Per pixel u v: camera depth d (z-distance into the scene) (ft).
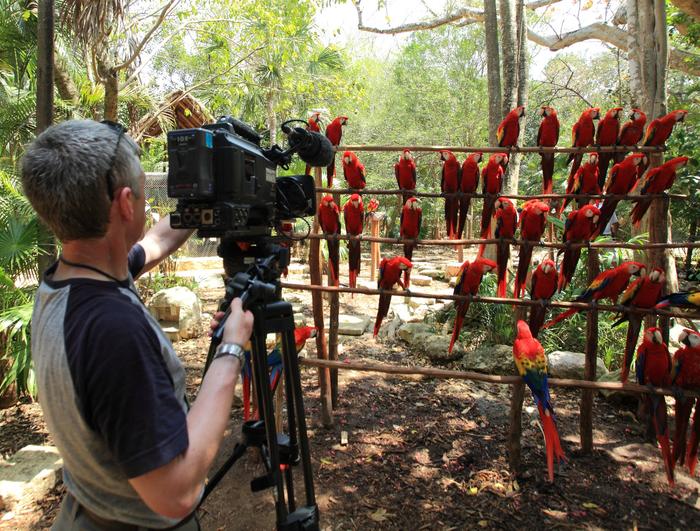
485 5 18.94
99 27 14.96
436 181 46.96
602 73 44.98
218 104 27.58
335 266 10.32
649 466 9.36
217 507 8.35
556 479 8.95
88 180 3.05
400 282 9.35
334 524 7.87
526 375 8.29
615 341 14.34
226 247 5.16
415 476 9.11
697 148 21.26
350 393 12.69
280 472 4.54
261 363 4.42
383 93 55.77
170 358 3.57
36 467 8.93
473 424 11.01
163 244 5.22
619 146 9.24
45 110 10.86
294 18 24.38
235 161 4.17
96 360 2.88
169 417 3.00
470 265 8.84
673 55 23.56
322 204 9.80
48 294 3.27
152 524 3.50
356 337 17.28
